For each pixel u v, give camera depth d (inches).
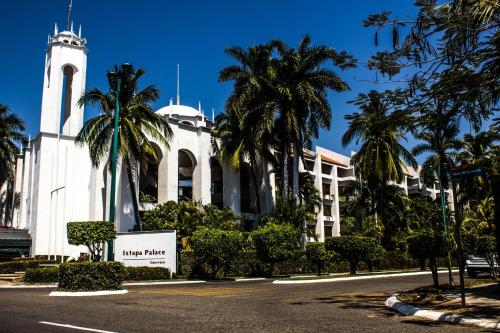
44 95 1939.0
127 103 1304.1
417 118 409.4
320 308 458.0
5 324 338.6
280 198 1439.5
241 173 2031.3
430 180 1819.6
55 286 847.1
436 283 610.5
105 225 730.2
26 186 2114.9
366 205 1902.1
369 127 434.3
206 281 984.9
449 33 356.8
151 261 1035.9
